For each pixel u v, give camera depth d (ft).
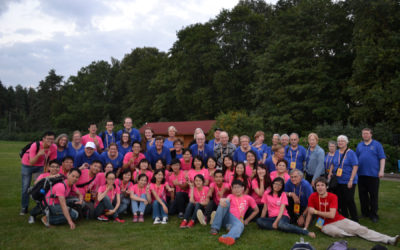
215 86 118.21
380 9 68.44
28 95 391.86
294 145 23.58
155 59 168.14
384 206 25.90
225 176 22.62
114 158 24.99
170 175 24.07
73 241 16.55
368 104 71.20
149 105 159.43
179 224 20.38
